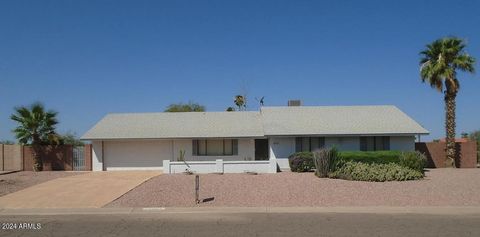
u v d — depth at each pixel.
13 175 29.92
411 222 13.98
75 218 15.30
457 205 17.41
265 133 34.22
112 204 18.22
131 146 35.88
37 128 34.88
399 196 19.42
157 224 13.92
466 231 12.45
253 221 14.34
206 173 31.03
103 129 36.66
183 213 16.16
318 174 26.83
